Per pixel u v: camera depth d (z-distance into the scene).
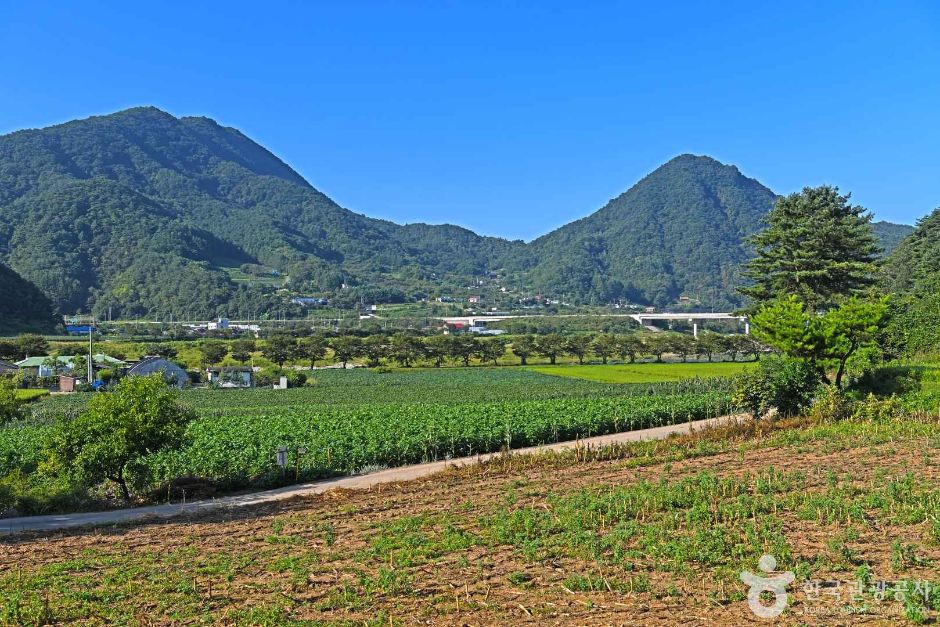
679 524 20.38
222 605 16.09
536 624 13.98
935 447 30.86
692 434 39.62
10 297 165.38
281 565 18.70
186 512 27.86
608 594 15.39
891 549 17.19
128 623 15.21
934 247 90.38
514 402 66.62
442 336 147.00
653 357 145.12
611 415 51.41
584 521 21.19
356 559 18.97
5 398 42.59
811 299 67.75
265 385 112.06
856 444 32.66
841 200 69.44
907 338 56.00
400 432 45.78
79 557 20.92
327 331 180.38
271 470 36.41
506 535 20.19
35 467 40.34
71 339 159.12
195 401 86.12
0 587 17.94
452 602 15.44
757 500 22.25
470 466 34.75
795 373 44.25
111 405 32.72
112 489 34.81
